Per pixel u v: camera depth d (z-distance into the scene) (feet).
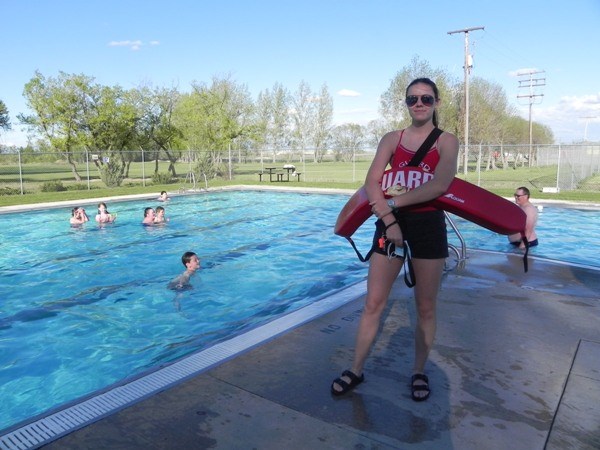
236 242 34.32
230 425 8.24
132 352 15.42
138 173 137.90
